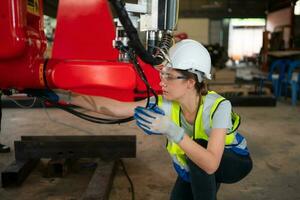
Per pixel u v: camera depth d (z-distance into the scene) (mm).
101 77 1354
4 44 1173
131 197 2039
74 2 2107
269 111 4871
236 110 4941
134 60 1159
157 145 3082
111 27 2113
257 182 2279
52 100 1422
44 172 2424
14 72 1310
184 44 1106
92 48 2145
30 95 1426
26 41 1213
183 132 965
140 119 968
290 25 10539
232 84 6422
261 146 3102
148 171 2459
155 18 1271
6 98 4707
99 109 1357
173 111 1210
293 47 10055
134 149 2416
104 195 1859
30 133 3449
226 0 14336
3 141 3162
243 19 16484
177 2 1293
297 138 3391
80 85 1353
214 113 1094
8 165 2375
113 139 2455
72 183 2254
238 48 17969
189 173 1253
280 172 2457
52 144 2377
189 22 15328
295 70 6035
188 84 1090
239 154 1271
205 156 980
